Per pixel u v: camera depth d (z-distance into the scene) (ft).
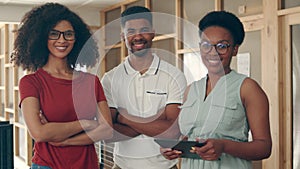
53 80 5.86
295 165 12.21
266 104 5.84
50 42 5.76
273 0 12.43
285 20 12.29
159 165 4.62
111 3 20.94
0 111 26.58
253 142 5.69
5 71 24.88
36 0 19.58
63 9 5.85
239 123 5.87
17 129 23.82
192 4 15.75
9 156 6.98
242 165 5.90
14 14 20.83
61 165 5.72
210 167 5.80
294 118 12.26
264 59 12.79
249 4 13.32
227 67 5.97
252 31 13.23
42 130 5.63
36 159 5.82
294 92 12.23
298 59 12.03
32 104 5.77
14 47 6.20
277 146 12.44
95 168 5.86
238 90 5.83
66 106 5.81
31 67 6.08
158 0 17.90
